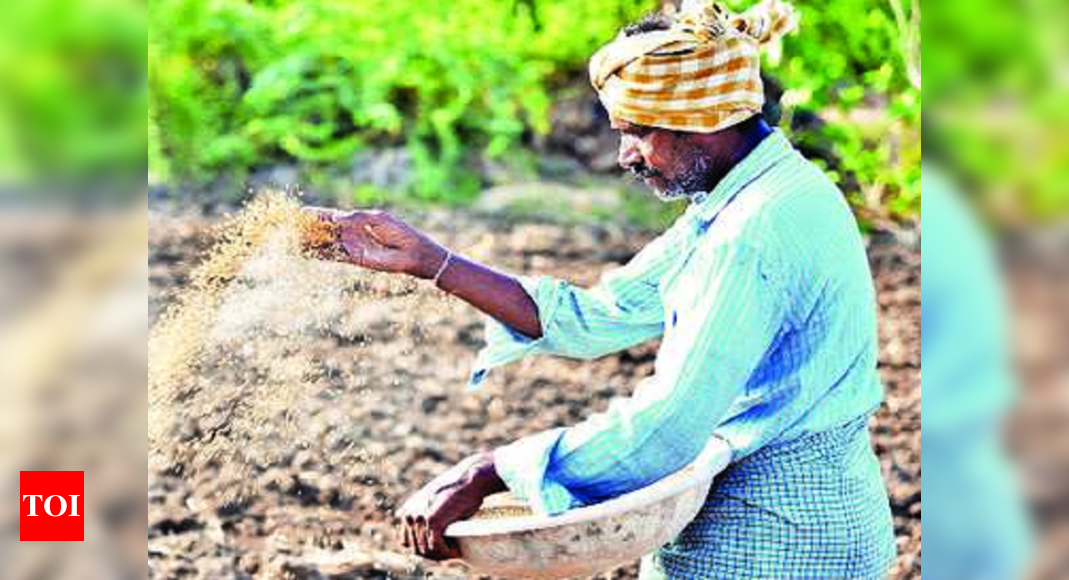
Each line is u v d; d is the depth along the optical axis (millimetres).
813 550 6680
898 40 15164
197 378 10602
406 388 12719
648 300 7461
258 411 11242
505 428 12500
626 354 13664
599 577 10328
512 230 15961
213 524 11023
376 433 12125
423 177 16672
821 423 6625
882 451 11773
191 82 17016
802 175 6566
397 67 17438
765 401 6652
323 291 11711
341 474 11656
